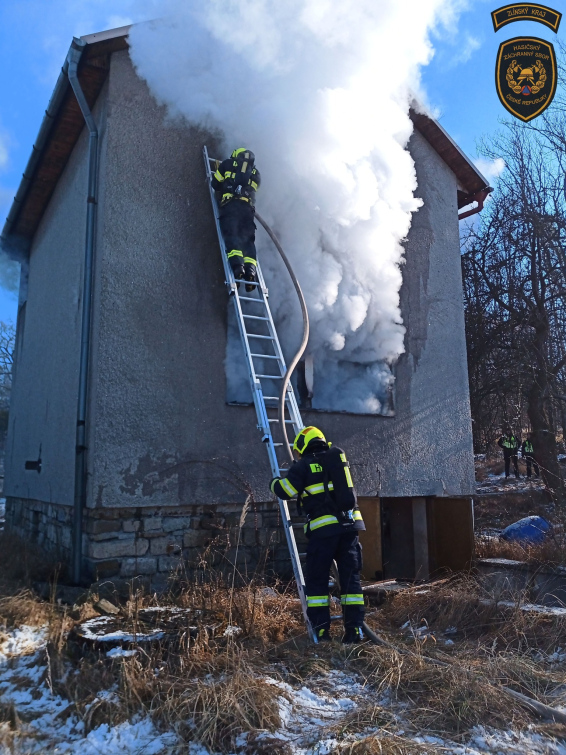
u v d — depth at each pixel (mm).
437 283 7684
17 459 8633
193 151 6176
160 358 5594
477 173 8250
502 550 7211
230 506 5816
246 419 5965
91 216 5766
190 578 5434
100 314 5383
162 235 5812
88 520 5270
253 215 5852
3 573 5535
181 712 2973
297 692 3303
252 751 2703
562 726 2973
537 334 13102
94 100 6273
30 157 7215
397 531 7309
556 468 11953
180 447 5559
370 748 2686
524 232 13555
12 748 2742
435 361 7449
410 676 3396
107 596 4961
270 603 4691
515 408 14688
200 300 5898
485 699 3125
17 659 3734
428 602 4953
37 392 7629
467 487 7422
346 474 4293
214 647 3703
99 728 2949
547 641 4152
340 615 4754
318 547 4172
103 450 5203
